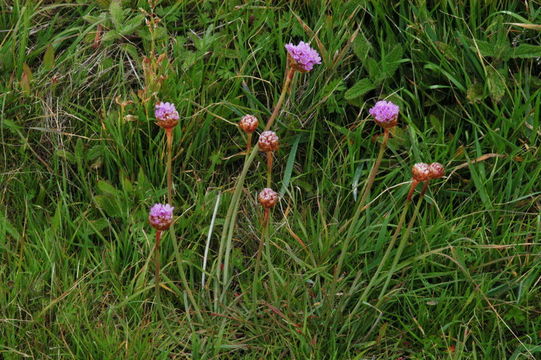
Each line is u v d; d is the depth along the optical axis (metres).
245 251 3.73
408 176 3.71
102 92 3.96
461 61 3.85
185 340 3.41
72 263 3.55
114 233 3.57
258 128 3.87
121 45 4.01
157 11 4.05
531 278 3.47
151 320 3.46
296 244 3.63
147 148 3.84
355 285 3.38
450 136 3.82
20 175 3.79
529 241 3.62
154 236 3.57
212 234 3.70
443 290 3.48
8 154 3.86
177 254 3.21
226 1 4.03
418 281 3.56
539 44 3.92
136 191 3.65
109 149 3.78
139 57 4.02
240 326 3.42
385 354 3.36
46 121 3.90
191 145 3.79
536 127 3.68
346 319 3.43
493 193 3.72
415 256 3.38
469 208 3.70
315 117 3.80
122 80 3.96
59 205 3.59
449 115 3.88
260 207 3.77
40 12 4.14
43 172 3.81
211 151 3.89
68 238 3.66
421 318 3.43
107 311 3.41
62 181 3.81
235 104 3.84
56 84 3.93
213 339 3.32
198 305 3.48
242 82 3.87
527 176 3.69
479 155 3.69
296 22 3.97
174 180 3.80
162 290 3.53
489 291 3.46
